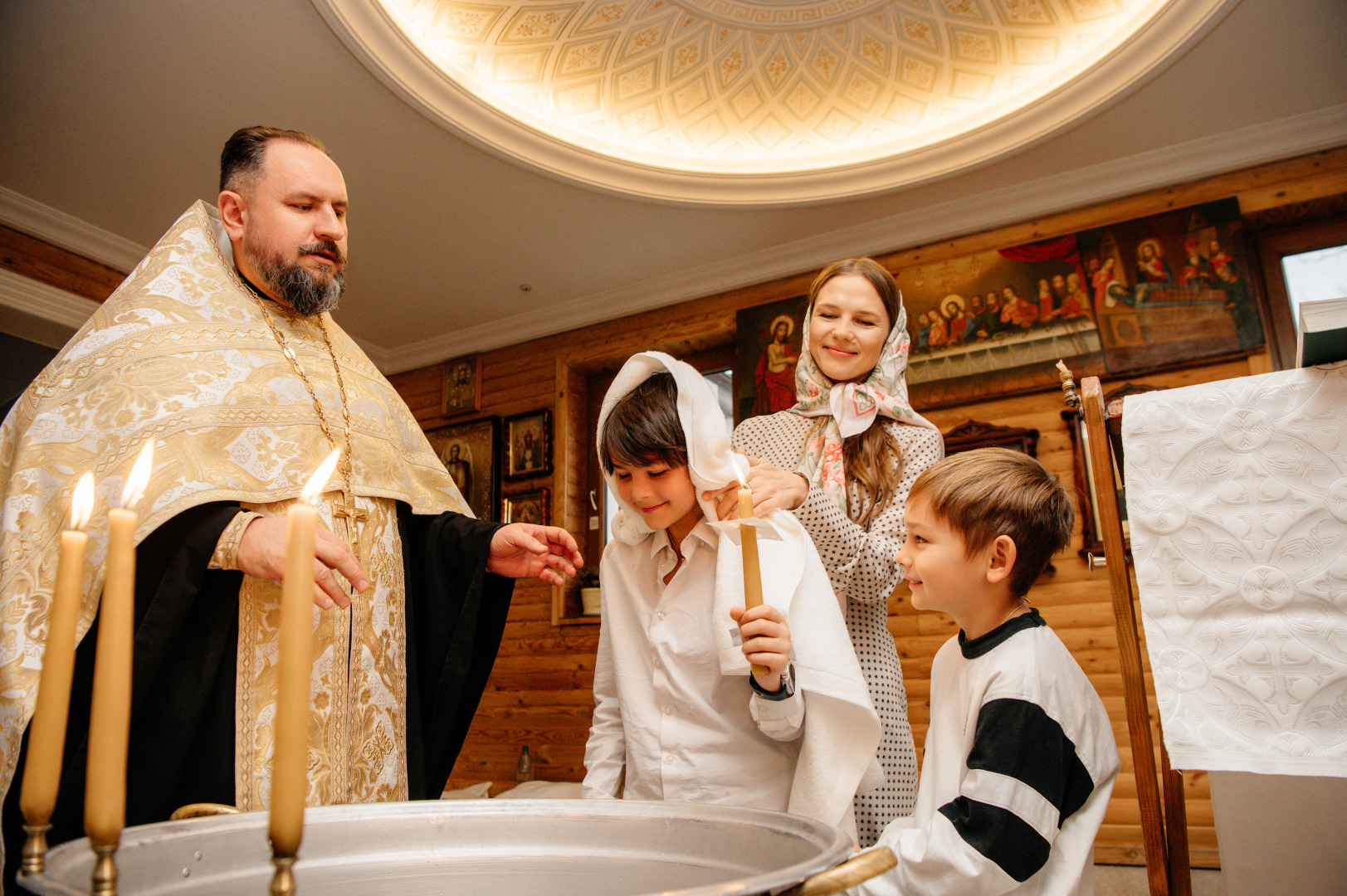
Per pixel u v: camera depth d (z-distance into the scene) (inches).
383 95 156.4
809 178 185.8
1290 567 48.8
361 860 27.8
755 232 203.6
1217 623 50.1
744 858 26.7
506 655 232.7
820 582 53.2
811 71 181.0
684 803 29.1
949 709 48.3
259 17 138.8
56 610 21.2
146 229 196.1
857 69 179.0
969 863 38.4
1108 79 155.4
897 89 180.4
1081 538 168.1
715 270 219.0
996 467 49.3
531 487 241.1
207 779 50.1
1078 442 172.7
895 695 61.8
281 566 47.2
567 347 244.4
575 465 240.5
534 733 223.6
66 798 45.0
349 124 163.6
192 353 56.6
